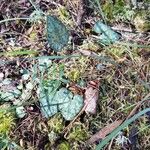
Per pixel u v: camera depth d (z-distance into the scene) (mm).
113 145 275
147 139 276
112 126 278
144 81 290
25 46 309
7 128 279
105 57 299
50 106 283
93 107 283
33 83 293
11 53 273
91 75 294
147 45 303
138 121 278
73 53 303
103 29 310
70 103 283
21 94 291
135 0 317
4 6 322
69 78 294
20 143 277
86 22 315
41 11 312
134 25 313
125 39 307
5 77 299
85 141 276
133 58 297
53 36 299
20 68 301
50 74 293
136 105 279
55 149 275
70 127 281
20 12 321
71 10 320
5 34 313
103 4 320
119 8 316
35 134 280
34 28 315
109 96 288
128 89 289
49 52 305
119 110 283
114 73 293
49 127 281
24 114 284
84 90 290
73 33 310
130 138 276
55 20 300
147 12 314
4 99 288
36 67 299
